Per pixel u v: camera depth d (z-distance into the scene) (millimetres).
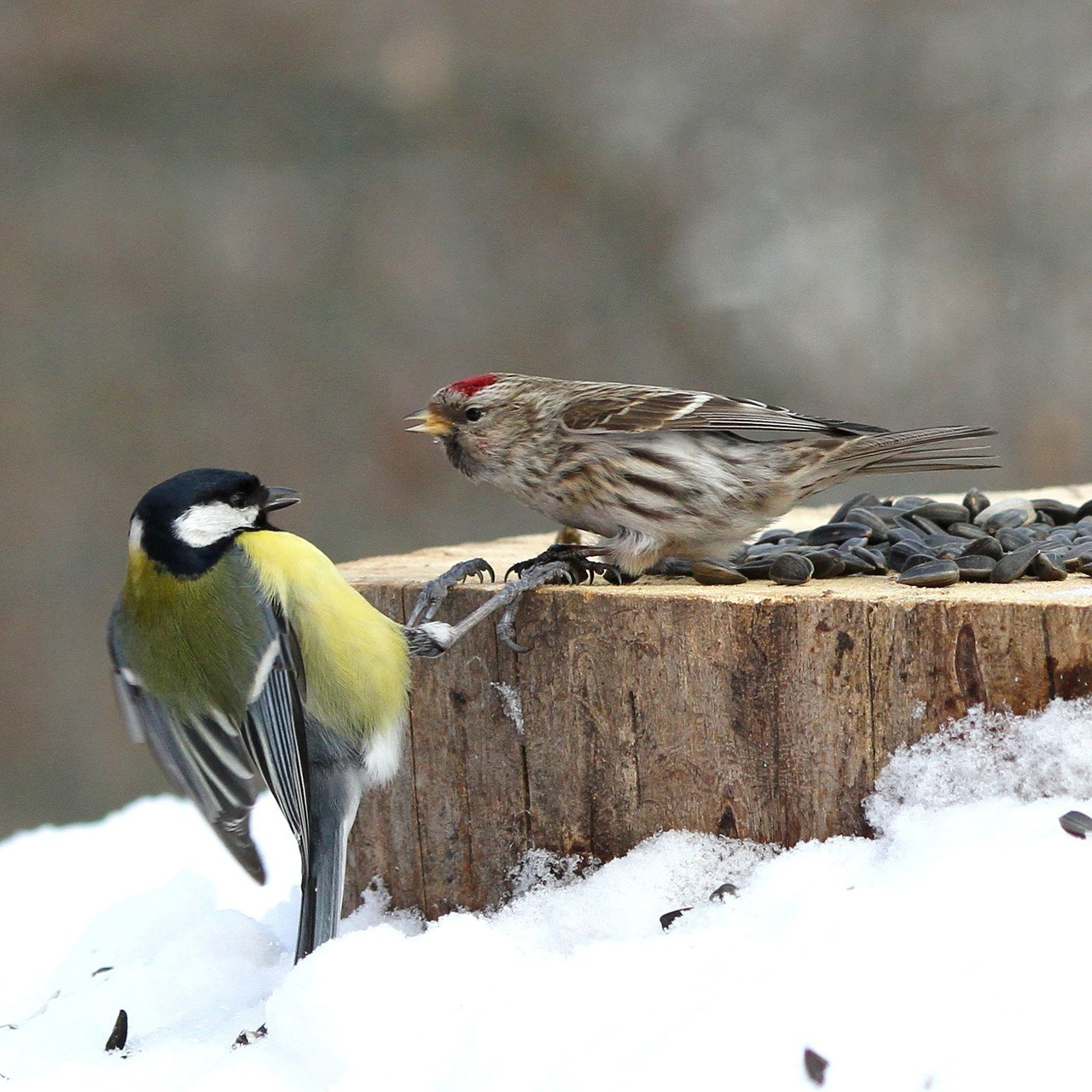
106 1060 6688
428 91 23484
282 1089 6020
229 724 6977
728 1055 5266
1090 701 6238
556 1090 5328
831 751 6668
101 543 21422
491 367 22891
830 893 6117
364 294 22969
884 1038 5184
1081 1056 4934
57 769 20516
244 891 10789
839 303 22594
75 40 22609
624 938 6793
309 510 22047
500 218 23312
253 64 23078
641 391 8547
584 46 23766
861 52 23219
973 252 22375
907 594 6727
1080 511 9359
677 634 6934
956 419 21938
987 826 6141
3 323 21984
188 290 22625
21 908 10711
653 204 23281
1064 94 22484
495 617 7426
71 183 22594
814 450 8414
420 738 7719
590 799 7258
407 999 6102
